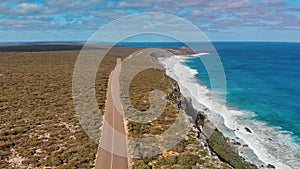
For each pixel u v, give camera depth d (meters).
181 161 22.09
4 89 46.25
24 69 66.62
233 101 53.25
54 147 24.77
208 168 21.50
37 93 43.88
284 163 27.77
